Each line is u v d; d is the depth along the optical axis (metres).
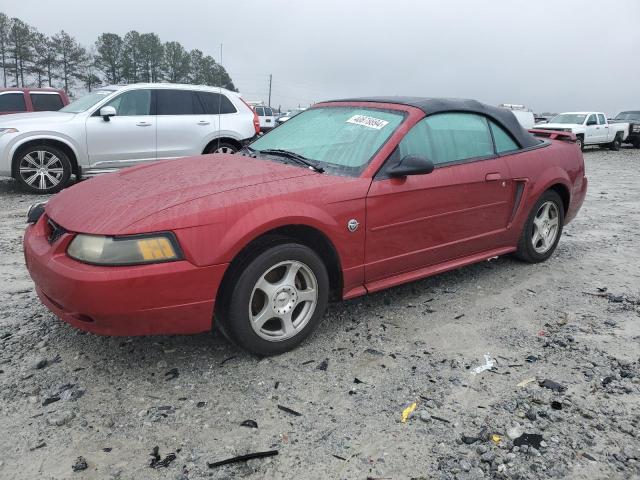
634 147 25.92
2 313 3.73
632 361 3.21
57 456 2.33
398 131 3.67
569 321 3.78
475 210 4.11
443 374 3.05
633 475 2.28
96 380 2.91
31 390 2.80
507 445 2.45
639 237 6.32
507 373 3.07
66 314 2.86
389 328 3.62
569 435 2.53
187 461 2.32
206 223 2.80
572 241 6.05
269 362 3.14
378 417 2.65
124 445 2.41
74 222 2.85
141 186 3.19
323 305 3.33
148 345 3.30
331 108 4.31
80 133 8.62
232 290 2.93
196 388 2.86
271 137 4.33
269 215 2.95
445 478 2.25
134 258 2.65
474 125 4.25
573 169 5.02
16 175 8.46
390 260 3.62
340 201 3.26
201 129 9.51
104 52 77.38
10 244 5.51
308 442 2.46
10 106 12.77
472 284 4.46
